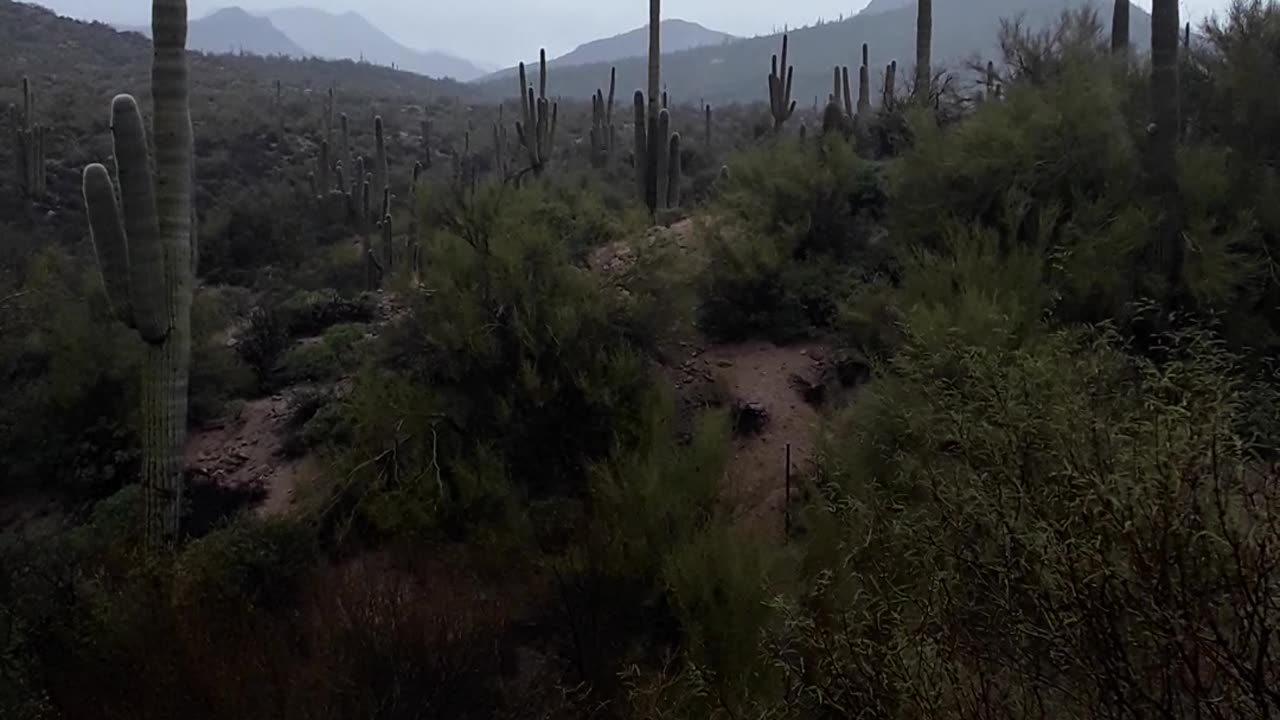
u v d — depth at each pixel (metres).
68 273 14.41
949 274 7.38
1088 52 10.35
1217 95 8.91
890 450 5.26
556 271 7.94
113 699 5.03
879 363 6.66
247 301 17.83
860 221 10.70
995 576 2.60
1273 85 8.48
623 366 7.45
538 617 6.14
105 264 7.99
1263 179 7.95
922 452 4.20
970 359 3.37
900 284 8.45
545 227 8.20
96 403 10.30
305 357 11.98
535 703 5.29
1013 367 3.09
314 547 7.09
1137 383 3.43
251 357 12.23
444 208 9.08
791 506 6.66
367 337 11.99
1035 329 6.00
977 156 8.41
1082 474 2.38
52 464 10.02
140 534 7.88
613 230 9.44
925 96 13.22
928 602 2.71
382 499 7.22
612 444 7.18
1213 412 2.41
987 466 2.82
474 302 7.84
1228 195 7.83
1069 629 2.25
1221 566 2.13
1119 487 2.21
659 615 6.05
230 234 22.03
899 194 9.50
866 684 2.64
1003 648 2.59
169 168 8.17
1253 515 2.12
